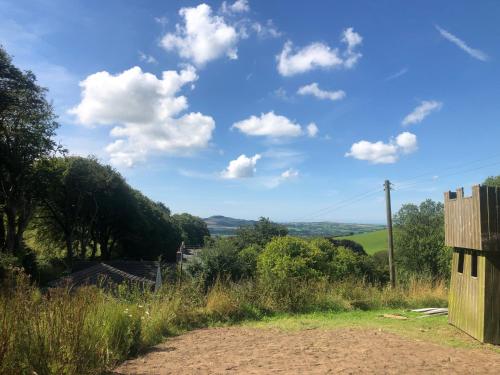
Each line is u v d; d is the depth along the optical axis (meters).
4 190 34.31
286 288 12.44
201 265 19.73
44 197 39.56
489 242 8.05
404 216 39.34
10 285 5.27
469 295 8.86
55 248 50.59
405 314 11.80
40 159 36.62
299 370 5.88
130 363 6.41
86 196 47.06
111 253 58.94
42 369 4.71
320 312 12.13
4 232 37.88
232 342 8.16
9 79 32.25
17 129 33.38
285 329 9.69
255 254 28.16
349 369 5.92
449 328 9.56
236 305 11.24
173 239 70.31
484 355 7.04
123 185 51.97
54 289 6.03
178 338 8.70
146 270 37.59
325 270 22.20
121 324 7.07
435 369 5.97
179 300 10.53
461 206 9.04
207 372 5.83
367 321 10.73
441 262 32.09
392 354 6.93
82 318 5.59
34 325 5.04
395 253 38.16
